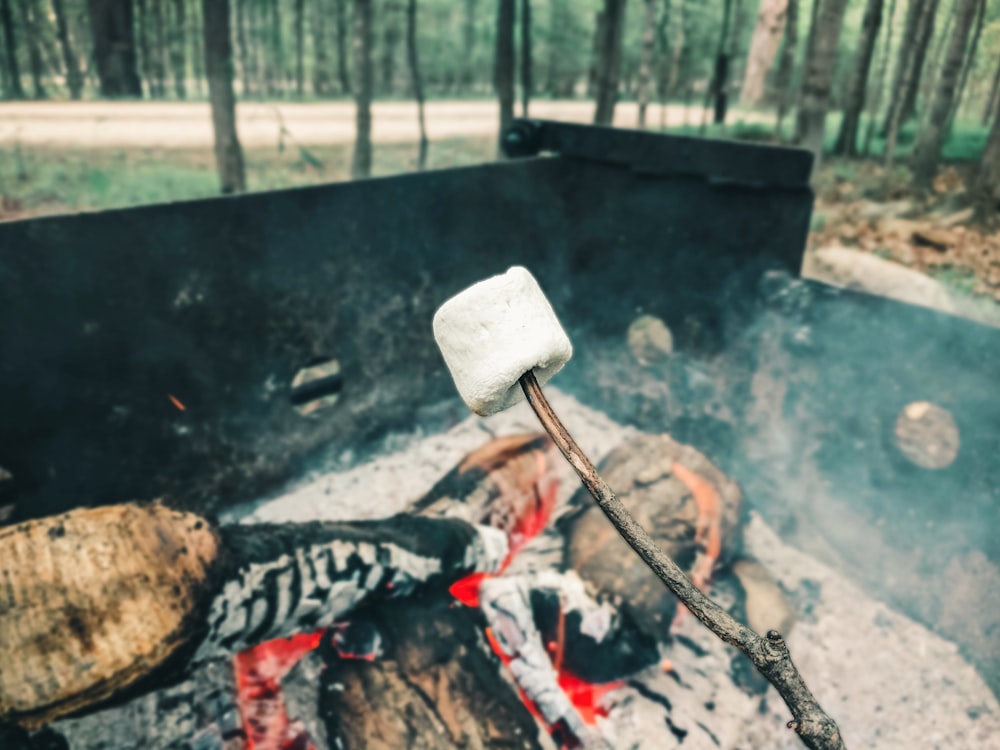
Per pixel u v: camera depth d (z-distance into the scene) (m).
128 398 2.51
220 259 2.62
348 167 9.86
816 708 0.63
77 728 1.84
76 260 2.25
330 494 3.18
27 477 2.32
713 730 2.11
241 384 2.84
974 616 2.35
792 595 2.71
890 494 2.59
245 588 1.80
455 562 2.21
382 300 3.21
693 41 13.73
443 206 3.22
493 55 18.05
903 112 7.85
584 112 15.14
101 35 12.91
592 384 3.91
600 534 2.41
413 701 1.82
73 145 9.62
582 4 16.56
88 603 1.61
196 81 16.30
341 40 16.45
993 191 6.66
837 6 6.12
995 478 2.22
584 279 3.74
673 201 3.21
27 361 2.23
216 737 1.87
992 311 4.92
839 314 2.63
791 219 2.85
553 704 1.94
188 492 2.80
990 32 7.48
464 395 0.69
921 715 2.26
